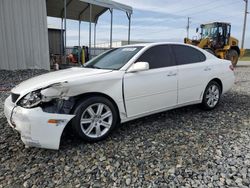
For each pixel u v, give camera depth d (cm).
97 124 347
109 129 358
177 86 438
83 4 1406
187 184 246
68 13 1598
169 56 439
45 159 299
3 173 270
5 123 416
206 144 339
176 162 290
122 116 374
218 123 429
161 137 364
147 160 295
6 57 939
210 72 494
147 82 392
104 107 352
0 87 713
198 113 488
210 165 282
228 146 332
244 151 316
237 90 731
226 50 1684
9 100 351
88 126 340
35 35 1006
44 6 1016
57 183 252
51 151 319
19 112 306
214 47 1670
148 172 269
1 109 497
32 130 298
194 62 477
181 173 266
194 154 309
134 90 378
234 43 1797
